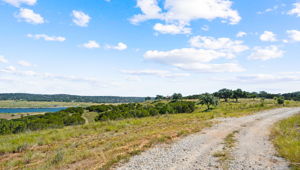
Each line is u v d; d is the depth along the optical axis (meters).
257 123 20.48
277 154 8.55
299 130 15.41
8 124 25.70
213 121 22.31
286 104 63.81
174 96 99.25
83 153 9.46
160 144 11.09
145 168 7.14
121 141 12.06
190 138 12.64
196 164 7.49
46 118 41.16
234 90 93.94
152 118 28.81
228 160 7.88
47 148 11.86
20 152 11.27
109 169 7.12
